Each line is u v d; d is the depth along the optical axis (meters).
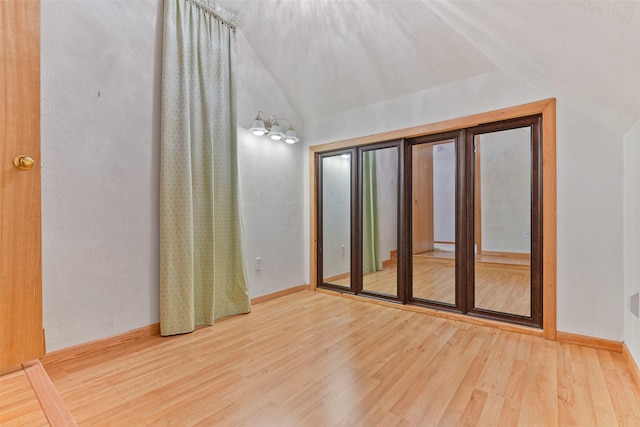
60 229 1.77
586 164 1.96
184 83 2.26
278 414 1.30
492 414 1.29
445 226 2.92
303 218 3.51
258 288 2.98
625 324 1.81
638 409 1.31
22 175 0.67
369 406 1.35
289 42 2.75
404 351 1.89
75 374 1.63
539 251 2.17
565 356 1.81
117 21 2.01
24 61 0.67
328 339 2.09
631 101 1.30
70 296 1.80
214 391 1.47
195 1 2.36
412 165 2.86
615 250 1.87
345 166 3.30
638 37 0.76
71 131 1.81
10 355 0.67
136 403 1.38
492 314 2.35
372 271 3.21
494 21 1.21
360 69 2.72
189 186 2.25
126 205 2.05
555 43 1.08
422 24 2.16
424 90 2.67
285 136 3.06
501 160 2.55
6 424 0.54
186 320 2.21
